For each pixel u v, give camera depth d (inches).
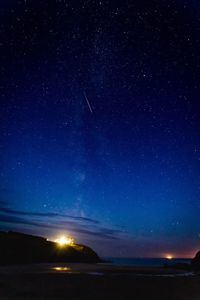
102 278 804.6
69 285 685.9
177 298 585.6
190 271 1088.8
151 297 591.5
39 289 633.0
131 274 923.4
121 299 570.6
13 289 629.6
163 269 1175.6
